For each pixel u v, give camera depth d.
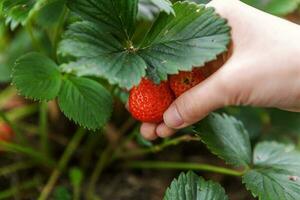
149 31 0.33
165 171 0.53
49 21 0.44
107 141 0.54
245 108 0.52
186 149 0.55
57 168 0.51
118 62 0.31
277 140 0.53
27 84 0.35
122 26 0.33
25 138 0.55
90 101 0.36
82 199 0.50
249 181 0.36
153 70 0.31
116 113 0.54
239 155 0.38
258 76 0.32
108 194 0.51
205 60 0.31
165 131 0.36
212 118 0.38
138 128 0.45
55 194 0.47
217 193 0.36
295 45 0.32
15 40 0.57
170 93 0.34
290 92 0.32
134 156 0.54
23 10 0.35
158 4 0.30
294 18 0.64
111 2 0.33
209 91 0.32
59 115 0.55
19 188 0.50
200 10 0.33
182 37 0.32
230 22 0.34
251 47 0.33
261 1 0.49
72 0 0.33
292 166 0.39
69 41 0.31
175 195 0.36
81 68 0.30
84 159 0.52
